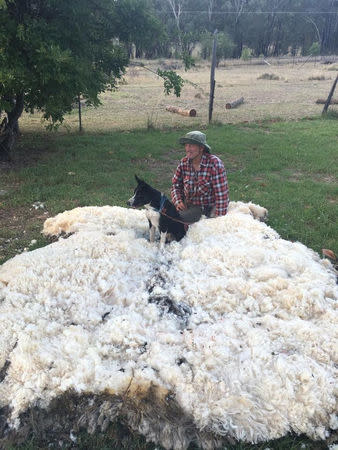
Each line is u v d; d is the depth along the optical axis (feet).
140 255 15.24
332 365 10.19
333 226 19.84
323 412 9.20
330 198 24.72
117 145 36.81
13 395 9.52
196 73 119.14
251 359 10.16
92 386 9.62
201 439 8.82
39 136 40.32
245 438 8.89
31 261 13.98
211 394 9.41
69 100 30.14
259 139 40.37
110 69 38.45
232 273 13.88
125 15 35.01
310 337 10.84
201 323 11.80
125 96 74.18
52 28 27.50
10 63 25.61
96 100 34.19
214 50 47.21
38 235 18.80
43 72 26.35
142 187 15.31
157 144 37.58
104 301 12.67
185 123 50.31
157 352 10.33
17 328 10.95
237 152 35.09
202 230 16.65
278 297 12.67
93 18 33.04
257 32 204.54
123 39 36.91
